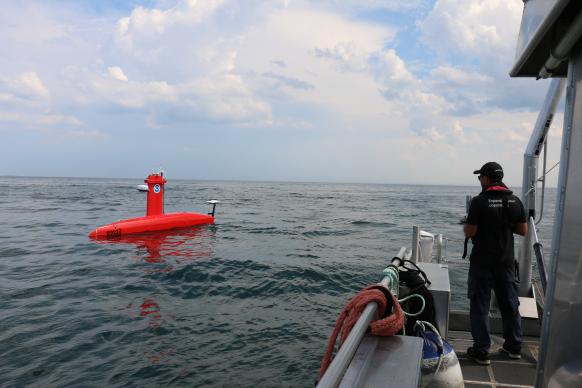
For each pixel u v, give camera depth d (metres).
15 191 62.00
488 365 3.93
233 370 5.69
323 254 14.70
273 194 74.25
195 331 7.07
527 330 4.60
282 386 5.29
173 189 88.69
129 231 18.17
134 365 5.79
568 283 1.46
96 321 7.49
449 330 4.84
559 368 1.48
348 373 1.81
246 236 19.11
